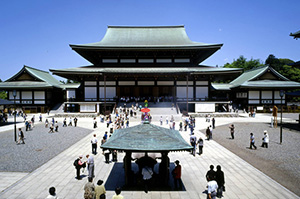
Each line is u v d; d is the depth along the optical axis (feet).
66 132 98.94
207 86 184.14
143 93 187.52
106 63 195.52
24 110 195.11
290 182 41.81
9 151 65.05
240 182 41.81
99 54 193.36
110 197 35.37
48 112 180.14
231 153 63.10
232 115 162.40
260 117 163.73
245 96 209.15
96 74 170.30
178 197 35.76
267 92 202.18
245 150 66.39
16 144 74.49
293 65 109.91
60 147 70.44
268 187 39.47
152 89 187.62
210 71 169.07
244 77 240.94
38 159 57.11
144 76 178.29
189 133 96.17
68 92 220.23
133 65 193.77
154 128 39.88
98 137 87.04
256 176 44.96
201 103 167.02
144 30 241.76
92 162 42.68
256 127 113.39
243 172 47.34
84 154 62.59
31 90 202.28
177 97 184.55
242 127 113.50
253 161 55.36
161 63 196.13
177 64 195.21
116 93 184.96
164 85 187.21
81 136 89.10
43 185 40.32
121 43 203.10
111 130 83.71
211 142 77.97
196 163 54.19
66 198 35.01
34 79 209.46
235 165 52.31
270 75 208.23
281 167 50.60
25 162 54.44
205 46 179.83
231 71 168.55
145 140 35.73
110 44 197.06
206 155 61.31
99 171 48.14
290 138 84.23
